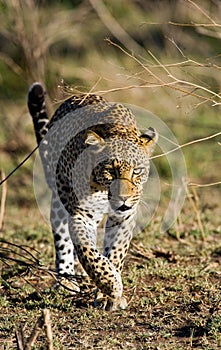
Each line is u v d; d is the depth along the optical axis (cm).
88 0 2053
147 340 844
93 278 939
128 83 1714
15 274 1076
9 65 1952
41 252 1224
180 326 879
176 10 1862
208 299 952
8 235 1348
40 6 1983
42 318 726
